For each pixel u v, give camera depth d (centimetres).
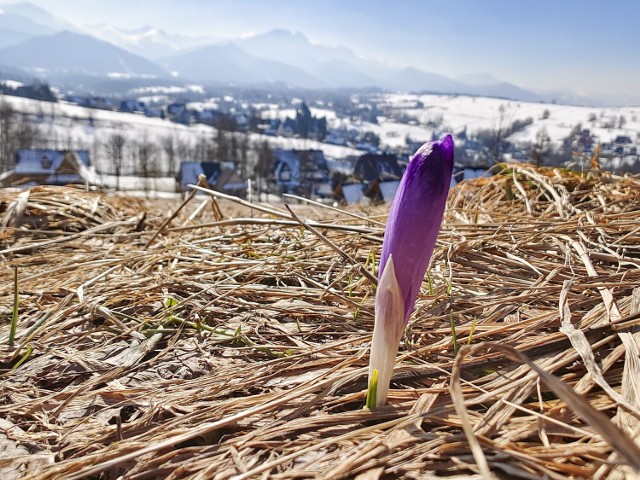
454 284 25
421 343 20
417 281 14
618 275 22
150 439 15
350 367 18
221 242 36
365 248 31
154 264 31
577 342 17
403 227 13
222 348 21
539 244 28
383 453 13
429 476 12
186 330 23
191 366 20
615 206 35
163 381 18
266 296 26
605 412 14
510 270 26
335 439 14
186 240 36
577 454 12
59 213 45
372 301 25
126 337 22
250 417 16
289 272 28
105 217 48
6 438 16
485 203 42
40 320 24
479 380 16
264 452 14
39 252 37
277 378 18
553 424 14
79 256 35
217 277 28
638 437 12
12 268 33
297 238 35
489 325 21
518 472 12
